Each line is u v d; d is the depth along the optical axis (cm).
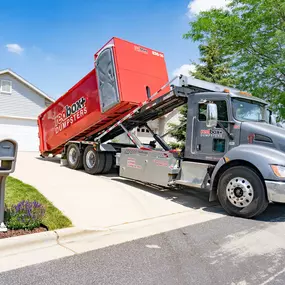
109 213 571
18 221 438
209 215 621
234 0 1174
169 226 531
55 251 397
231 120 645
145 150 790
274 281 334
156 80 902
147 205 658
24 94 2150
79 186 766
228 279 336
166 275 341
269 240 472
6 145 412
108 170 1003
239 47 1179
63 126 1123
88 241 439
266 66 1157
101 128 1016
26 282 314
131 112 856
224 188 626
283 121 1171
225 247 436
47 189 703
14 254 380
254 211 586
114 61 824
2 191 427
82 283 317
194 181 684
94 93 936
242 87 1216
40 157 1459
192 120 713
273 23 1082
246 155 590
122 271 347
